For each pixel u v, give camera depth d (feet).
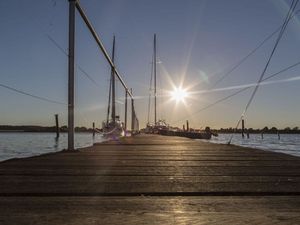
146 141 70.59
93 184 17.04
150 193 15.06
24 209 12.56
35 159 29.25
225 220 11.24
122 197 14.62
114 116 111.34
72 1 40.45
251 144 177.17
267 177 19.42
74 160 28.58
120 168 23.27
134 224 10.89
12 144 153.89
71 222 11.06
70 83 40.09
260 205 13.15
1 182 17.58
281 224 10.82
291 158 30.94
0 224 10.84
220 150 41.73
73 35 40.40
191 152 38.42
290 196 14.76
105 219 11.37
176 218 11.48
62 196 14.79
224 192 15.15
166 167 23.95
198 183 17.37
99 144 57.11
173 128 199.00
